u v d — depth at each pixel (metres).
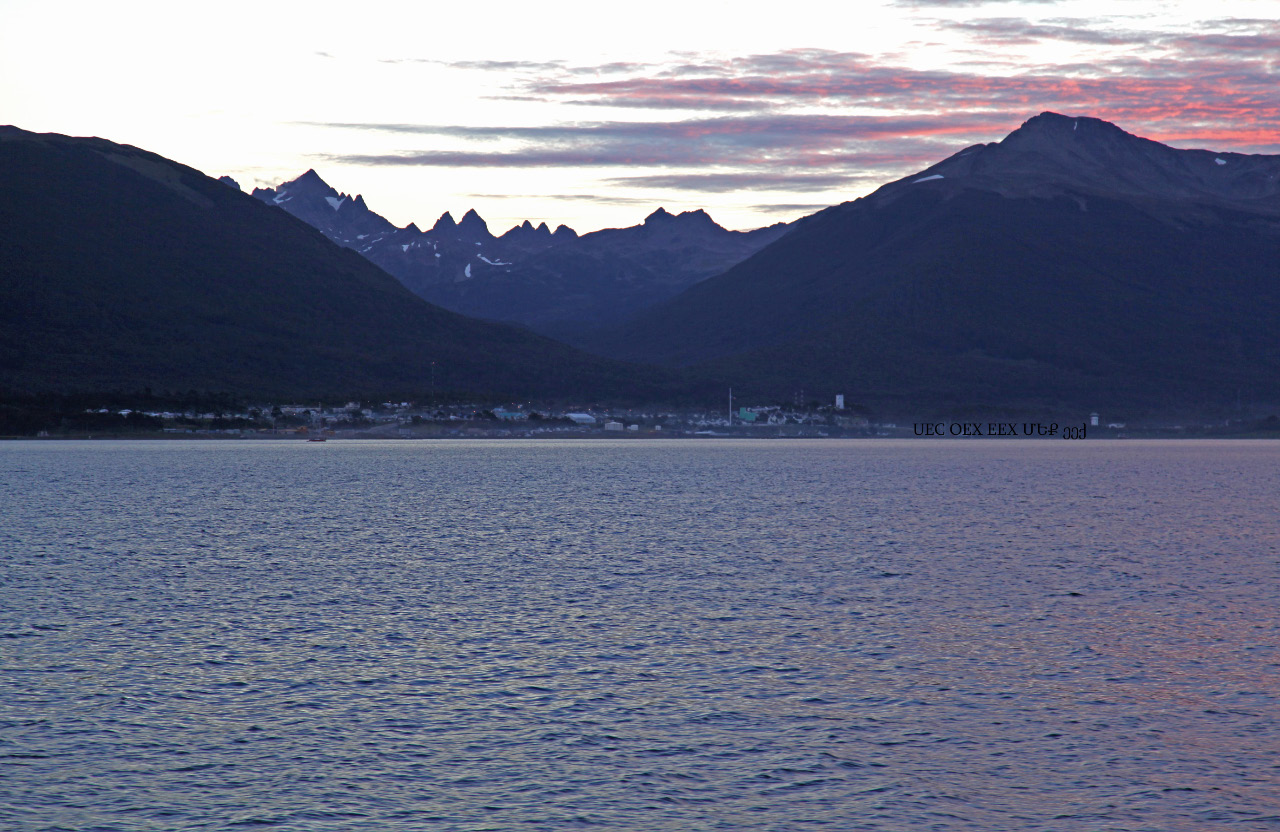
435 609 48.16
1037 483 142.50
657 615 46.94
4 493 115.56
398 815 25.83
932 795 27.06
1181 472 174.25
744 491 123.88
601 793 27.05
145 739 30.48
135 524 84.38
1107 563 63.72
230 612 47.28
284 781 27.69
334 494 116.69
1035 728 31.72
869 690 35.25
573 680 36.19
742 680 36.28
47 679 36.06
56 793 26.94
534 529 81.50
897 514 95.38
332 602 49.84
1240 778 28.17
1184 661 39.09
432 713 32.72
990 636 43.00
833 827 25.38
